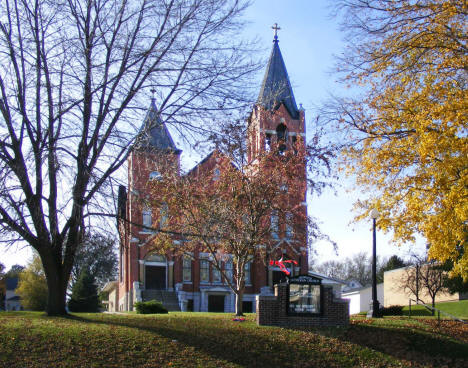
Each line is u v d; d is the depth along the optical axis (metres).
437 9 18.97
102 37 19.08
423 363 17.33
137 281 45.72
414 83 20.98
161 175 23.61
